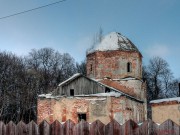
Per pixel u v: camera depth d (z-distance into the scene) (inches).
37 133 321.1
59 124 310.7
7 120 2012.8
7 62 2314.2
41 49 2733.8
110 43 1539.1
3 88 2142.0
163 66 2581.2
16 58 2460.6
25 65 2618.1
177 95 2513.5
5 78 2223.2
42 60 2709.2
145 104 1558.8
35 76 2383.1
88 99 1237.1
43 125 319.6
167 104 1143.0
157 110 1170.0
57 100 1259.8
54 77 2618.1
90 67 1557.6
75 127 302.0
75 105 1242.6
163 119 1144.2
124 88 1461.6
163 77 2571.4
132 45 1560.0
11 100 2079.2
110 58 1503.4
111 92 1245.7
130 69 1507.1
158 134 261.4
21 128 331.0
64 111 1245.1
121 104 1213.7
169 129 257.4
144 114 1529.3
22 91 2178.9
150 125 266.5
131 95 1449.3
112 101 1212.5
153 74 2576.3
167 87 2551.7
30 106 2126.0
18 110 2082.9
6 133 339.3
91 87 1284.4
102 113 1208.8
